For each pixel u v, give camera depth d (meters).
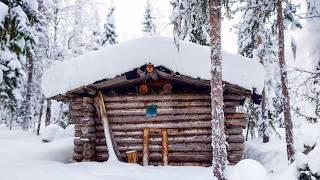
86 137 12.61
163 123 12.77
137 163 12.69
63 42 28.56
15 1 10.56
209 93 12.70
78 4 27.19
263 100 18.58
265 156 13.80
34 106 29.38
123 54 11.88
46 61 26.84
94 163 11.73
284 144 16.12
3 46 11.10
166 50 11.63
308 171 7.16
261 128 18.67
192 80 11.95
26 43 10.91
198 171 10.85
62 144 17.05
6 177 9.41
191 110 12.65
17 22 10.32
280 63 11.87
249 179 7.03
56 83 12.35
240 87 11.73
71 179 9.35
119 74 11.85
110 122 12.99
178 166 11.97
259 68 11.91
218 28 8.78
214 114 8.61
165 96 12.75
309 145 7.60
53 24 26.62
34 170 10.25
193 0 9.64
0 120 41.50
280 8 12.14
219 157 8.47
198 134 12.62
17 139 23.16
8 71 12.88
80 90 12.35
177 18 9.63
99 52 12.19
